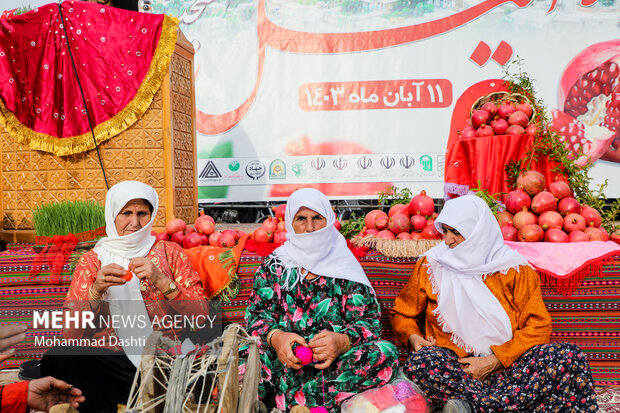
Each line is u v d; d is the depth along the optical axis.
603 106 5.17
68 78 3.29
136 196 2.32
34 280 2.80
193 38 5.52
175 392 1.58
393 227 3.13
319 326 2.29
